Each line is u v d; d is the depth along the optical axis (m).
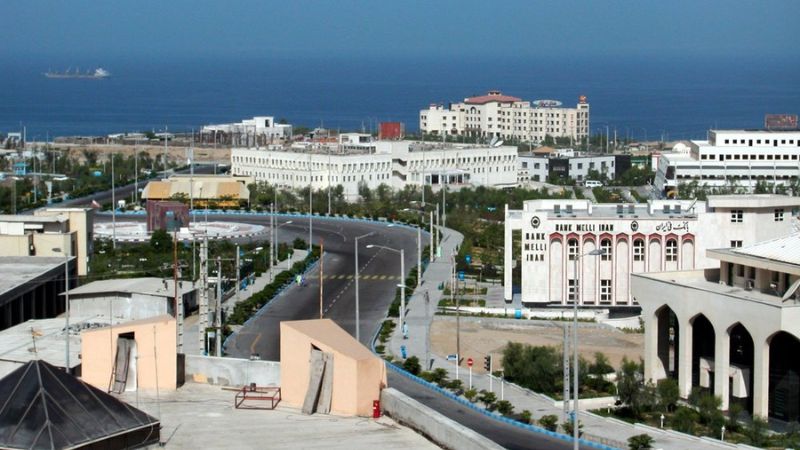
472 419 156.38
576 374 110.12
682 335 169.38
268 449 56.06
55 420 54.06
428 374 184.12
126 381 67.19
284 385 63.94
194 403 63.91
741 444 145.12
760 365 156.88
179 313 131.25
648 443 140.75
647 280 176.00
